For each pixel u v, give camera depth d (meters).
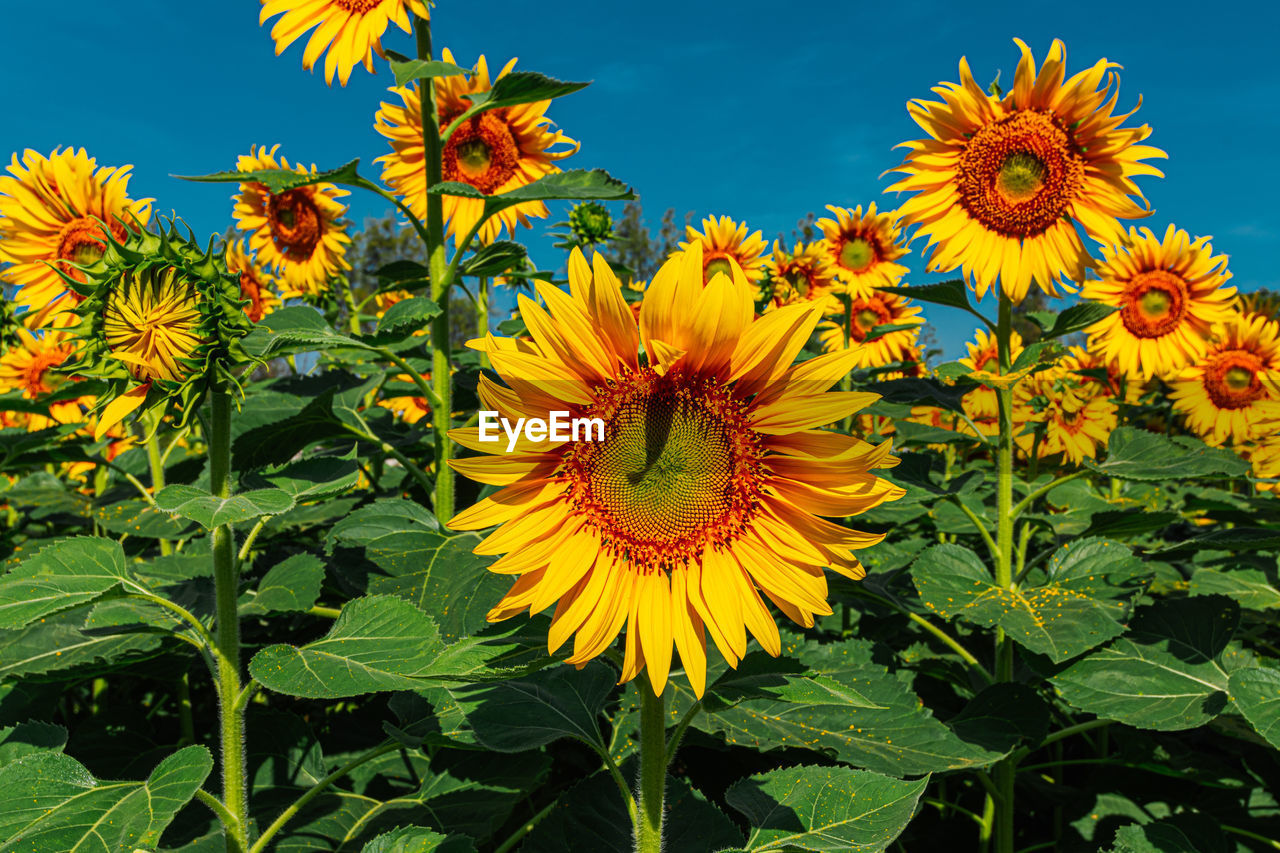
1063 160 3.11
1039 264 3.14
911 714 2.46
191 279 1.87
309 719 3.55
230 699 1.98
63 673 2.17
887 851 3.12
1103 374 4.56
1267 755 3.23
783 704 2.47
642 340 1.61
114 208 3.61
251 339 2.53
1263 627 3.73
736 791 1.91
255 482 2.05
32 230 3.53
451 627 2.25
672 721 2.34
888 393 3.27
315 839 2.29
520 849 2.18
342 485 1.95
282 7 3.33
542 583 1.66
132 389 1.86
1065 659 2.32
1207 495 4.58
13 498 3.94
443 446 3.03
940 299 3.02
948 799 3.49
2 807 1.56
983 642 3.55
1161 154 3.06
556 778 3.41
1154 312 4.94
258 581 2.68
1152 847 2.53
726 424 1.68
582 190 2.84
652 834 1.68
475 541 2.62
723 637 1.64
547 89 2.96
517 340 1.67
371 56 3.12
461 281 3.70
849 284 5.81
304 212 5.45
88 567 1.86
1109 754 3.58
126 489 4.00
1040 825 3.44
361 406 4.46
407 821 2.33
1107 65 3.08
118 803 1.58
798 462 1.66
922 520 4.36
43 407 3.31
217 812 1.92
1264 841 2.74
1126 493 5.12
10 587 1.75
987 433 5.28
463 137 4.27
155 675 2.50
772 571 1.67
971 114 3.19
